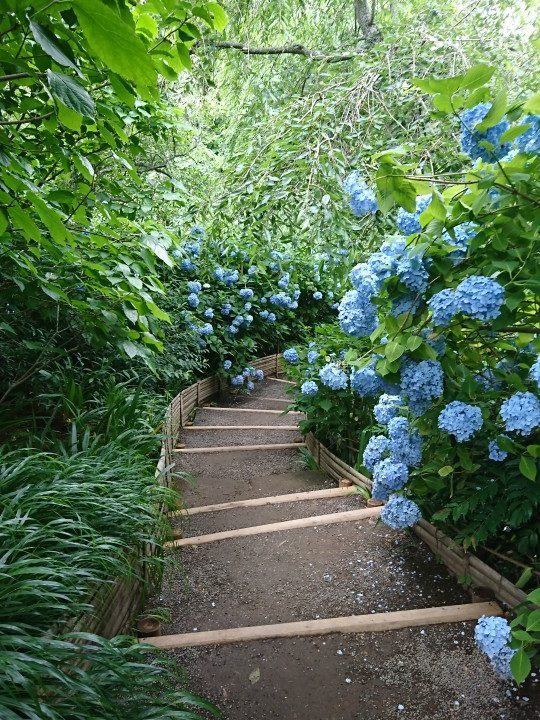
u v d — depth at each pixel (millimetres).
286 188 2850
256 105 4199
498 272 1591
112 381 3572
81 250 2451
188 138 5043
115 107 2691
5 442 2754
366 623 2143
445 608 2203
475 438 2264
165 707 1446
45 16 877
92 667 1491
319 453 4168
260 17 4820
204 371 6816
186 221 4270
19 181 1343
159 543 2518
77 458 2439
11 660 1198
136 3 1779
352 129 2768
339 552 2736
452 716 1735
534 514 2193
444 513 2240
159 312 2346
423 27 2949
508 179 1495
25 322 3156
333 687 1867
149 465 2816
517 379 1788
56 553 1729
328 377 3693
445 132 2574
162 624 2242
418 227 1781
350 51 3658
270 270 7648
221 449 4625
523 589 2164
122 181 3104
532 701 1769
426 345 1703
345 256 2809
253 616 2279
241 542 2896
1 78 1045
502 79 2570
